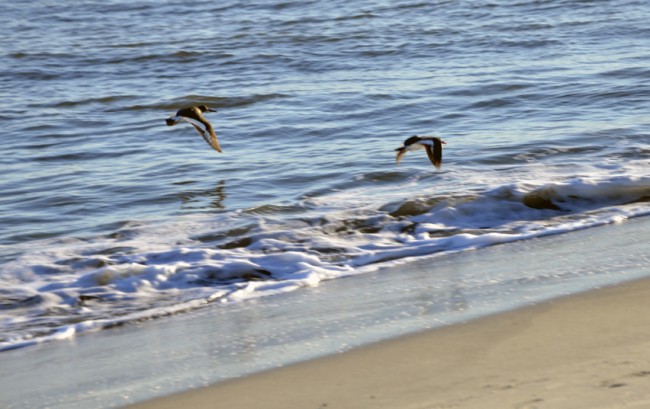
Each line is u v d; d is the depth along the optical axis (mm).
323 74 79500
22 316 28328
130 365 22766
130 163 52531
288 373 20703
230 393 19891
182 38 101312
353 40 93938
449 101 64938
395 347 21703
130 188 46500
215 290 29828
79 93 76125
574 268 27750
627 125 53750
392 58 84812
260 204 42281
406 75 76000
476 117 60219
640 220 34219
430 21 102812
